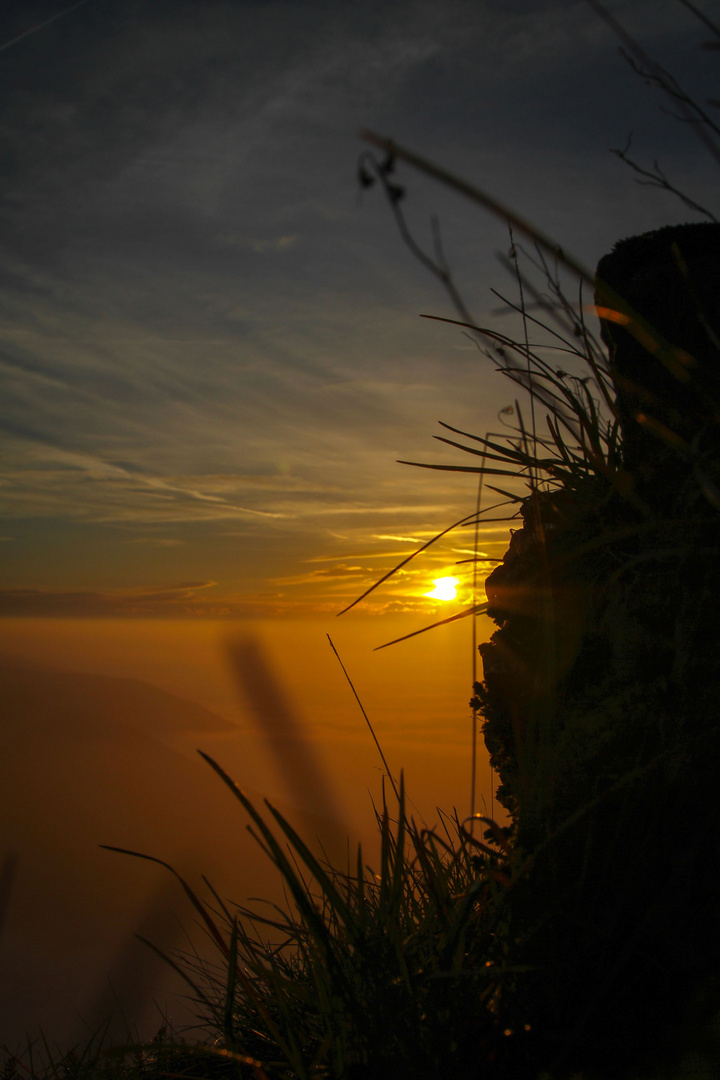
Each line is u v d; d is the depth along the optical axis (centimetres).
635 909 107
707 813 106
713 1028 89
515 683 161
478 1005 111
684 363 101
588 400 149
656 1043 94
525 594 164
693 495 111
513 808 156
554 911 103
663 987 100
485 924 123
